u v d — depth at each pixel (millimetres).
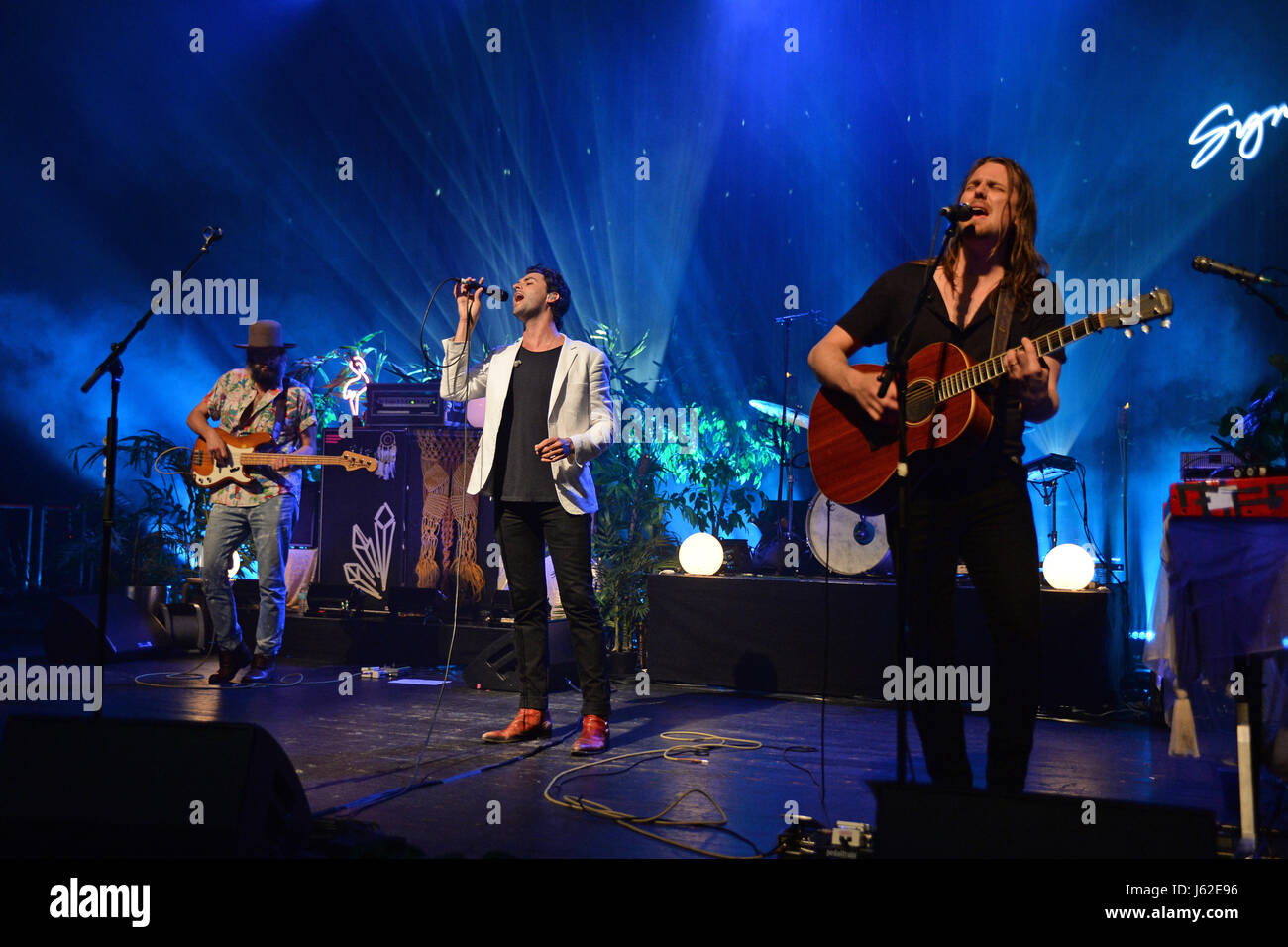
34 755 2117
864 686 5203
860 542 5336
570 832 2605
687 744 3924
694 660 5582
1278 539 2379
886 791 1867
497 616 5965
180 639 6363
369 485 6340
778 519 6957
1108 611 4949
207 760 2070
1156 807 1767
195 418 5328
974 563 2500
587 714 3781
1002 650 2438
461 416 6219
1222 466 5062
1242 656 2424
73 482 11133
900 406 2316
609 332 7480
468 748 3760
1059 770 3674
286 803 2273
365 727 4141
